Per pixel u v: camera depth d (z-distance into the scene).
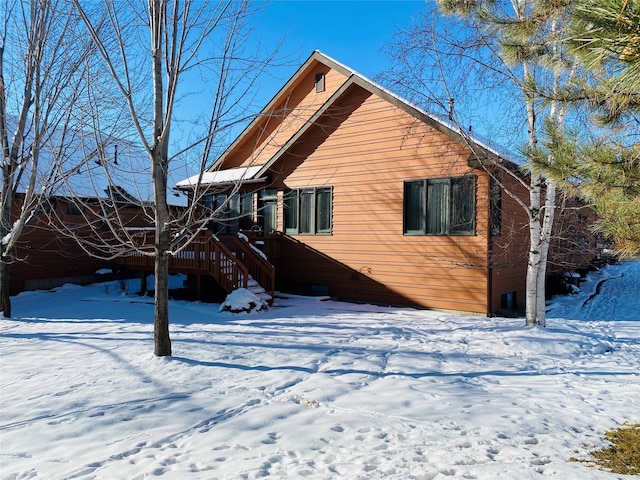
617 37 2.37
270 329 8.99
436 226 11.52
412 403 4.85
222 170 18.67
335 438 3.96
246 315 10.76
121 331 9.01
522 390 5.36
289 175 14.61
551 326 9.13
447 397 5.04
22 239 15.88
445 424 4.26
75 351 7.24
